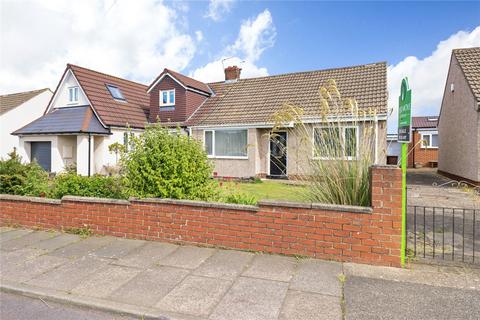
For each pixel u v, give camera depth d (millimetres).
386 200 3857
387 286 3352
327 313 2850
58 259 4324
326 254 4113
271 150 14242
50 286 3508
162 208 4980
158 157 5188
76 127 15039
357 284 3410
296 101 14211
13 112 22453
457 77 13805
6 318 2973
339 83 14289
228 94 17344
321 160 4734
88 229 5469
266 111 14312
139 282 3562
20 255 4500
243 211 4504
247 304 3035
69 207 5613
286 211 4289
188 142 5582
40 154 16719
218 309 2959
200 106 17203
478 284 3379
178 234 4879
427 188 11328
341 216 4031
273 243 4359
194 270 3869
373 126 5043
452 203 8211
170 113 16734
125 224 5219
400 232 3816
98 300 3174
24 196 6156
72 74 17188
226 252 4480
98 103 16406
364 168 4457
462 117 12883
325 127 4938
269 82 16875
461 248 4598
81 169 14992
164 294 3270
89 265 4090
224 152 14875
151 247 4742
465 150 12406
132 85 20594
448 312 2836
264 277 3629
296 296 3174
